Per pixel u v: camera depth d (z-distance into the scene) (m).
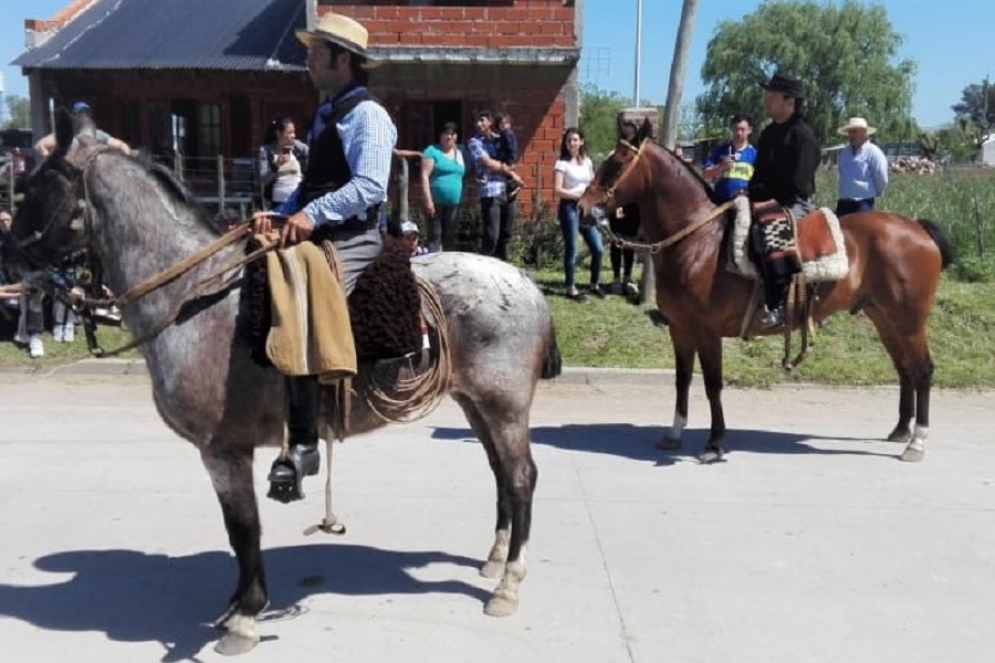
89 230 4.32
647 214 7.56
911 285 7.60
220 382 4.29
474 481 6.94
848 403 9.60
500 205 12.04
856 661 4.45
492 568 5.33
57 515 6.20
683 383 7.85
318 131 4.43
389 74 16.00
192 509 6.33
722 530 6.05
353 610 4.91
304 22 20.09
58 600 4.99
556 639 4.61
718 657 4.46
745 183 9.52
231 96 19.62
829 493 6.80
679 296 7.46
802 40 51.25
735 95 51.78
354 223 4.49
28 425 8.34
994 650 4.57
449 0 16.59
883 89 51.28
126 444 7.78
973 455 7.81
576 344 10.99
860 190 11.22
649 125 7.54
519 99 16.05
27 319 10.66
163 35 20.00
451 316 4.69
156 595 5.07
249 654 4.44
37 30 20.03
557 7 15.68
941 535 6.02
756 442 8.12
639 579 5.31
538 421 8.78
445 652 4.48
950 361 10.68
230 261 4.30
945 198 16.86
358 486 6.81
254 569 4.49
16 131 22.22
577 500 6.58
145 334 4.33
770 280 7.16
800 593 5.16
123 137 19.98
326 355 4.20
